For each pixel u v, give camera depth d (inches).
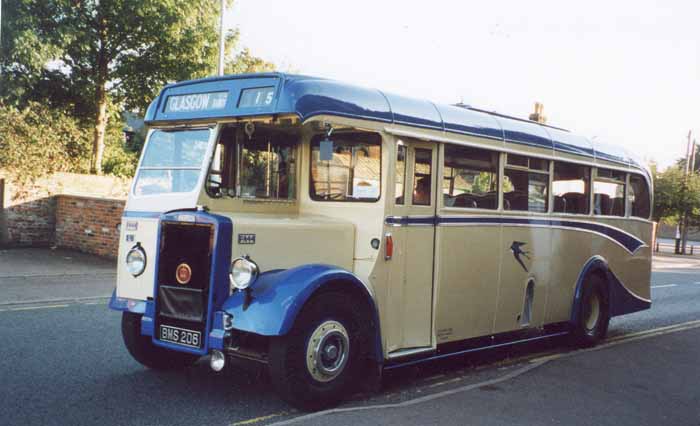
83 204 667.4
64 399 233.8
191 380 266.5
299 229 249.0
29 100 759.7
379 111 263.0
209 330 228.4
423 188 280.8
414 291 276.4
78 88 807.1
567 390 281.7
